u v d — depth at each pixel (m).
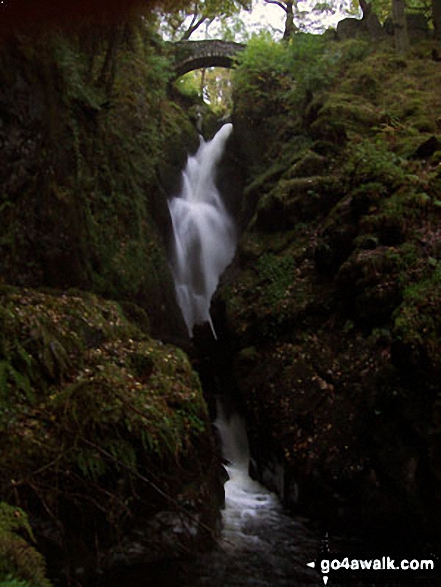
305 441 6.93
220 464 7.27
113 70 10.10
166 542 5.15
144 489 5.13
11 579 2.58
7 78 6.64
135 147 11.84
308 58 13.63
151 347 6.71
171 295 11.29
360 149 9.41
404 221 7.51
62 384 5.26
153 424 5.27
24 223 6.95
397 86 12.01
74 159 8.50
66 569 4.45
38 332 5.41
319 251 8.69
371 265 7.35
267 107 14.39
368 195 8.19
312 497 6.62
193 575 5.09
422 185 7.92
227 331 9.44
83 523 4.68
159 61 13.05
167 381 6.12
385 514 5.88
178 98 17.91
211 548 5.47
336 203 9.59
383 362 6.70
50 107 7.65
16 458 4.42
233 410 8.98
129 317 8.28
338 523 6.31
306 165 10.74
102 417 4.97
